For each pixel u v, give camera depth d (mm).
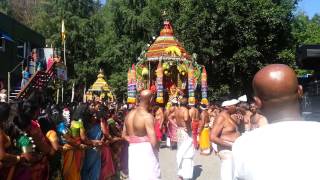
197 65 24094
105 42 49938
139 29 46719
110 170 9516
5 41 26031
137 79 24422
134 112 7215
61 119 8172
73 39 48969
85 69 48875
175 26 29094
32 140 6184
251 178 2412
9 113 5809
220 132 8117
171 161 15156
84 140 8148
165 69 24109
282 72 2553
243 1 27906
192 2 28203
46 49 27984
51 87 26719
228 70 29547
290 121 2520
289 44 30344
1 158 5488
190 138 11586
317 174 2305
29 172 6082
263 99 2592
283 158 2361
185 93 25344
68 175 7879
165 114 20062
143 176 7008
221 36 28094
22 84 22047
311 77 7199
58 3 51719
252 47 28047
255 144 2453
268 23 28375
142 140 7070
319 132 2414
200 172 12836
